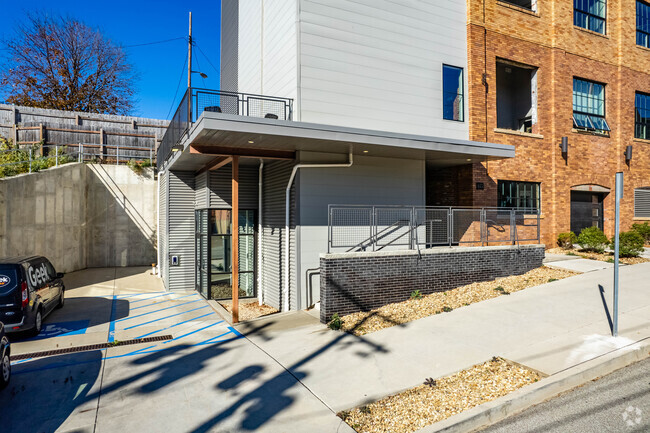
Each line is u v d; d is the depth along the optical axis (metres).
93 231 18.20
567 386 5.68
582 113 17.27
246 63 15.01
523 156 15.16
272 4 12.23
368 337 7.82
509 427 4.80
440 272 10.52
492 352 6.73
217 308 10.98
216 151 9.68
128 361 7.04
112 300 12.11
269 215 12.48
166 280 13.80
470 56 13.69
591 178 17.02
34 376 6.43
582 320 8.00
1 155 14.89
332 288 9.09
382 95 11.80
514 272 11.78
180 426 4.93
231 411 5.25
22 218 13.47
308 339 7.95
